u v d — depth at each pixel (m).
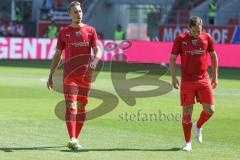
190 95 30.70
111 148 30.94
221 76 81.88
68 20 126.94
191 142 33.31
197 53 30.53
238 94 59.97
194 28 30.34
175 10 128.25
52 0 130.38
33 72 81.12
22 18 130.50
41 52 103.94
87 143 32.25
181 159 28.36
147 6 131.38
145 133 36.16
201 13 123.75
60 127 37.47
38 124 38.53
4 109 45.56
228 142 33.66
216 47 96.94
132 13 132.25
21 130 36.06
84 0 127.06
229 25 115.62
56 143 31.97
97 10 127.75
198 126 32.44
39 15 128.38
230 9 124.06
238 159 28.72
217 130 38.06
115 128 37.88
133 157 28.64
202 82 30.70
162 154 29.58
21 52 103.38
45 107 46.91
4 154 28.61
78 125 31.02
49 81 31.47
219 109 48.41
